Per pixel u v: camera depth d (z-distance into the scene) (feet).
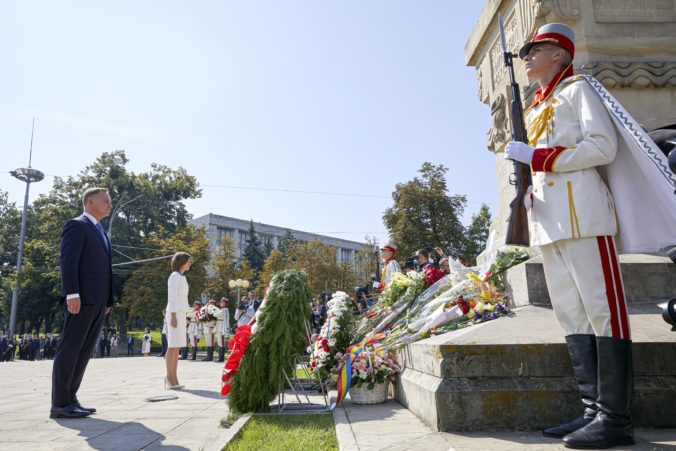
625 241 8.04
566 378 8.79
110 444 9.66
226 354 58.39
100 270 14.39
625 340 7.38
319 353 16.24
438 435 8.22
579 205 7.72
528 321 10.75
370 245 136.67
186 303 21.08
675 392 8.42
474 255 107.76
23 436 10.54
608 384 7.23
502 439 7.78
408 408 12.08
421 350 11.05
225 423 11.67
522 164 8.57
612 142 7.63
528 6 17.84
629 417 7.18
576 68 16.29
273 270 158.20
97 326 14.48
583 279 7.69
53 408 13.10
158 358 62.49
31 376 31.63
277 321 12.96
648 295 12.50
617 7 16.75
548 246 8.48
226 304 49.14
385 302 19.43
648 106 16.17
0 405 15.83
